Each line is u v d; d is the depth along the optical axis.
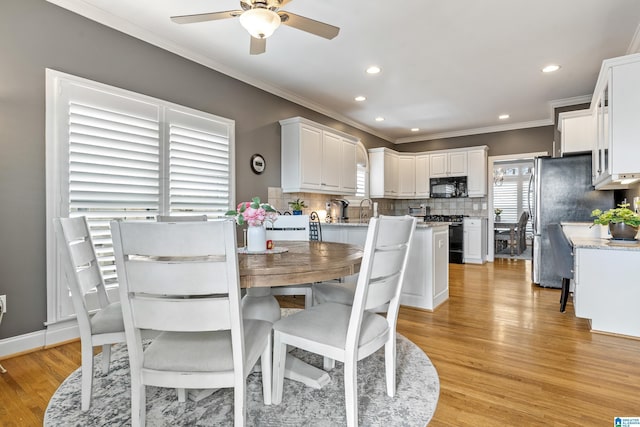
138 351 1.27
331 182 4.77
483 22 2.75
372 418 1.57
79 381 1.90
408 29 2.86
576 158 4.01
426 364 2.12
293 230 3.02
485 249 6.34
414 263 3.37
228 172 3.62
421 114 5.39
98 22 2.63
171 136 3.09
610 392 1.79
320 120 5.08
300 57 3.39
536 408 1.65
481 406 1.67
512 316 3.08
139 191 2.86
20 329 2.26
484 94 4.46
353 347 1.42
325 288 2.20
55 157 2.38
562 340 2.51
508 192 8.76
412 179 6.91
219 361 1.26
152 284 1.19
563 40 3.03
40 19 2.33
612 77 2.47
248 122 3.92
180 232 1.13
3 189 2.18
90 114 2.55
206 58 3.40
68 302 2.45
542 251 4.20
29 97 2.28
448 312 3.21
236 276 1.18
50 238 2.36
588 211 3.95
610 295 2.60
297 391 1.80
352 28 2.84
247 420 1.54
